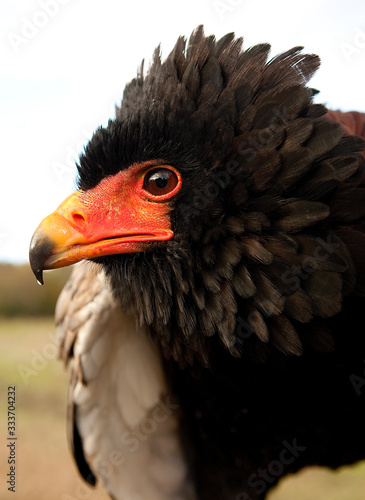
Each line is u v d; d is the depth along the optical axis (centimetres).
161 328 63
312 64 61
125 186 63
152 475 71
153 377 69
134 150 62
